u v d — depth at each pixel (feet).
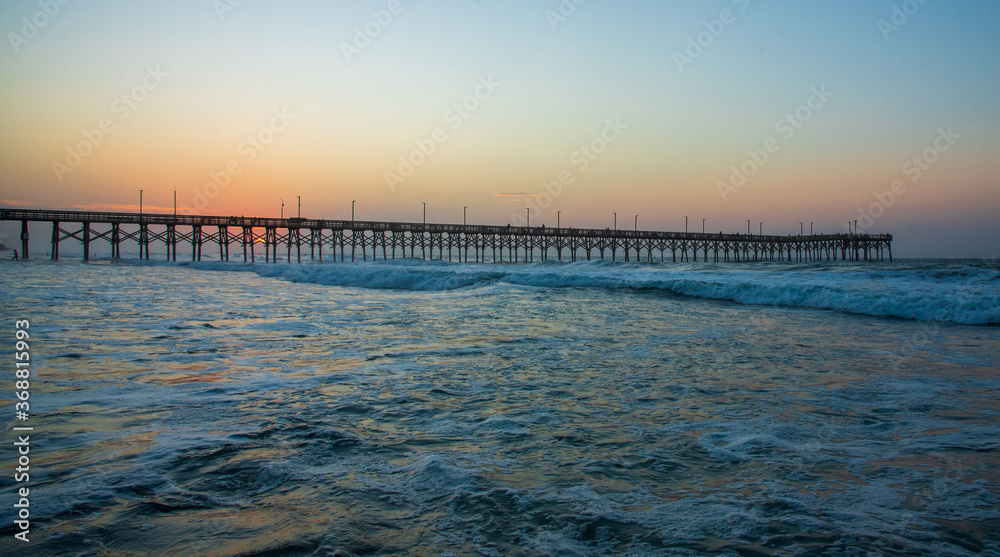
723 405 16.84
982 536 8.83
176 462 11.70
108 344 26.68
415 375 20.79
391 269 83.61
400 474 11.21
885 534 8.89
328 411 15.81
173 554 8.03
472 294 60.44
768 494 10.44
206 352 25.18
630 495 10.37
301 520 9.17
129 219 178.19
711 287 57.57
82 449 12.42
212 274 111.75
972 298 40.45
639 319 39.04
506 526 9.07
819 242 292.81
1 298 48.37
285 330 32.53
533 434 13.92
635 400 17.38
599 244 238.89
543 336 30.91
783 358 24.71
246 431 13.88
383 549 8.28
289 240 194.18
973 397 17.89
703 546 8.50
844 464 12.01
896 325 36.81
